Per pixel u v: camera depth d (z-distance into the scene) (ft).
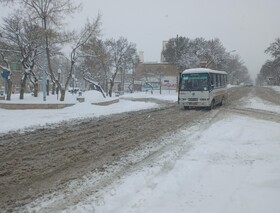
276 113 74.23
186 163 29.17
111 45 169.99
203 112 79.66
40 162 30.50
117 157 32.24
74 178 25.67
